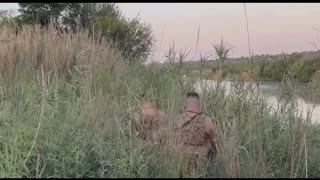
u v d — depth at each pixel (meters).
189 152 5.48
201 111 6.09
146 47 14.16
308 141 5.82
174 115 5.76
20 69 9.44
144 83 7.98
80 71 8.62
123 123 6.10
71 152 5.46
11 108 7.04
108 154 5.56
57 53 10.34
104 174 5.32
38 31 11.70
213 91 7.18
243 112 6.20
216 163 5.42
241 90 6.86
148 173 5.29
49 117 6.27
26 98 7.36
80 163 5.38
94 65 9.30
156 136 5.57
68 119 6.29
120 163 5.29
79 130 5.98
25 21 15.72
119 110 6.40
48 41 11.16
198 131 5.67
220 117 6.20
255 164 5.16
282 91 6.75
